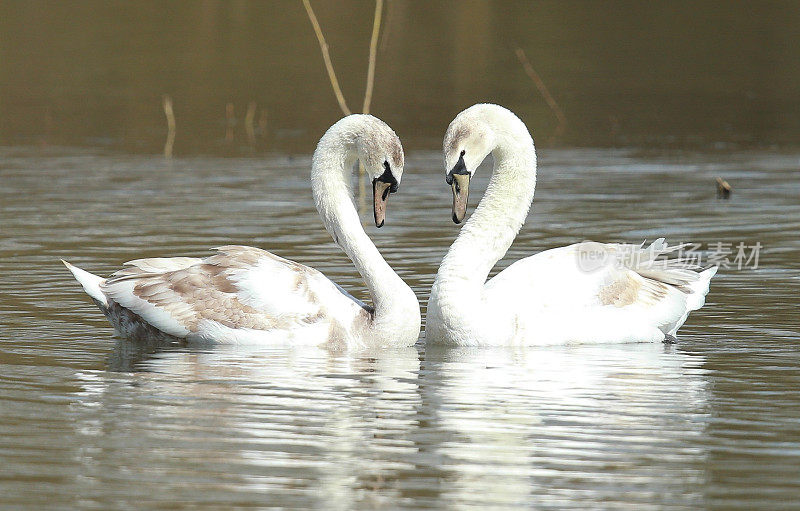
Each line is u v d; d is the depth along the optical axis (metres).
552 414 11.20
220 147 32.03
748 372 12.93
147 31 46.88
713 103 37.72
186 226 22.05
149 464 9.66
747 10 52.53
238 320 14.26
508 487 9.22
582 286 14.73
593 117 35.78
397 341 14.37
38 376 12.52
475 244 14.74
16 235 21.05
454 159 14.70
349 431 10.59
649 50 45.28
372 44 28.05
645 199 25.11
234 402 11.52
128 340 14.58
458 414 11.16
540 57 43.66
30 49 43.97
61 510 8.73
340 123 14.95
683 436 10.52
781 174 28.08
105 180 27.41
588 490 9.18
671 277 15.30
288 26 47.56
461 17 49.84
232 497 8.98
